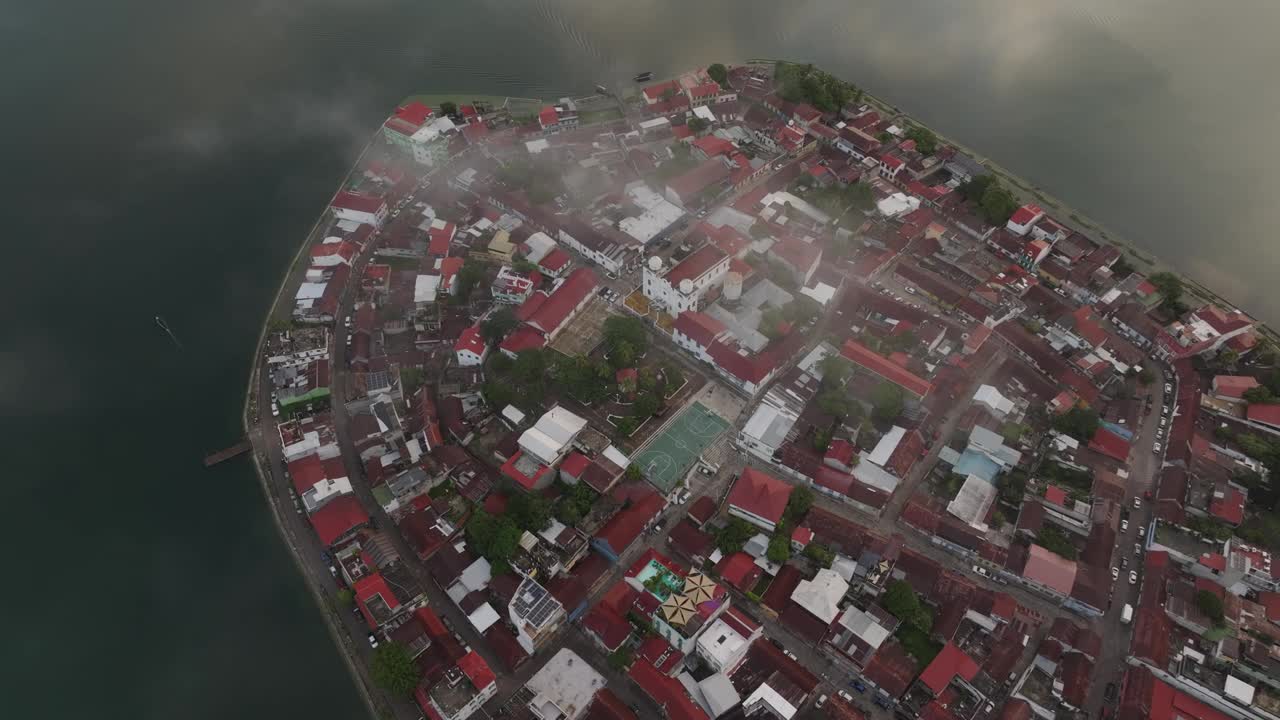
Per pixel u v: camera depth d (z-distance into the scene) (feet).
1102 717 518.37
